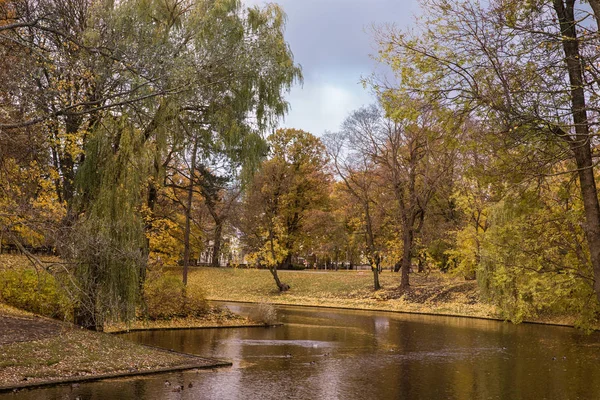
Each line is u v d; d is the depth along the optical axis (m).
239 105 23.02
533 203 9.61
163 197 34.56
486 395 13.74
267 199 51.72
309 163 56.78
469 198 37.56
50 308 19.73
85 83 13.07
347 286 48.72
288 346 21.91
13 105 12.23
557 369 17.75
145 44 12.19
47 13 11.05
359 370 16.92
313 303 45.06
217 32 18.31
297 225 57.31
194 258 59.62
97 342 15.93
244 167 23.94
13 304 20.08
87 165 18.12
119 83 12.38
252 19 24.64
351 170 46.91
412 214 45.25
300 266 70.56
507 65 8.36
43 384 12.10
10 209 12.09
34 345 14.19
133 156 18.28
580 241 14.52
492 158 9.17
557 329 30.14
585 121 8.12
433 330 29.12
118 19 14.80
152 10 20.94
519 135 8.18
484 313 36.12
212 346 20.95
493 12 8.37
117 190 17.89
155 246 33.22
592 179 8.62
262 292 49.47
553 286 18.89
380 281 48.81
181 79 12.79
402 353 20.91
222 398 12.19
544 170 8.78
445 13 8.55
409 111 8.72
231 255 53.72
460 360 19.42
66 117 15.39
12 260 22.44
